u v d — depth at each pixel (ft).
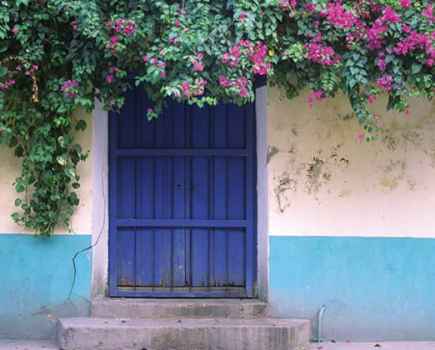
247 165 20.95
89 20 15.79
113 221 20.97
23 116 18.43
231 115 21.02
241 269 21.03
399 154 19.70
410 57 16.37
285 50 16.37
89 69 16.94
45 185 19.04
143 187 21.07
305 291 19.67
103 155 20.54
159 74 15.35
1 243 19.60
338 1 16.20
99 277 20.35
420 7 16.20
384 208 19.70
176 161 21.02
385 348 19.03
